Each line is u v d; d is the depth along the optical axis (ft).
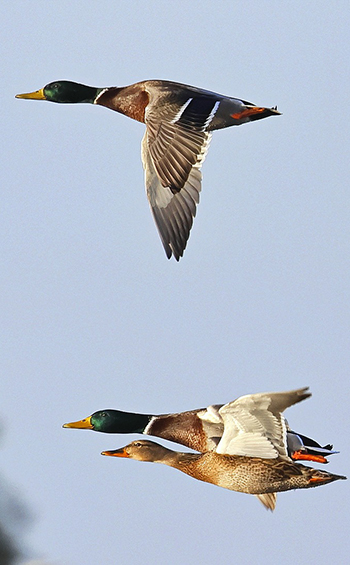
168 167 51.88
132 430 57.88
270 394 49.52
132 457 56.54
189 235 51.47
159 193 52.21
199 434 56.75
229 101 53.06
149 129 52.60
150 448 56.44
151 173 52.44
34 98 61.31
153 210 52.19
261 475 53.16
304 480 53.01
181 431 57.00
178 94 53.21
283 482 53.11
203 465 54.24
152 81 57.26
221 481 53.88
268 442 50.55
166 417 57.57
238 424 50.72
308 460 53.36
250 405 50.03
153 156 52.19
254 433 50.70
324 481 53.06
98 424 58.34
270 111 53.21
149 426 57.57
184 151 51.90
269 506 56.80
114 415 58.03
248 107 53.01
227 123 53.21
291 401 49.60
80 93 60.54
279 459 52.80
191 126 52.21
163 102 52.90
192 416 56.95
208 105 52.80
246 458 53.31
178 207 51.78
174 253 51.52
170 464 56.18
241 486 53.52
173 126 52.31
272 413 50.08
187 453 56.44
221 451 50.96
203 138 52.06
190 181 51.78
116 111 58.49
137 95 57.41
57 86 60.44
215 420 56.39
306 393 49.37
